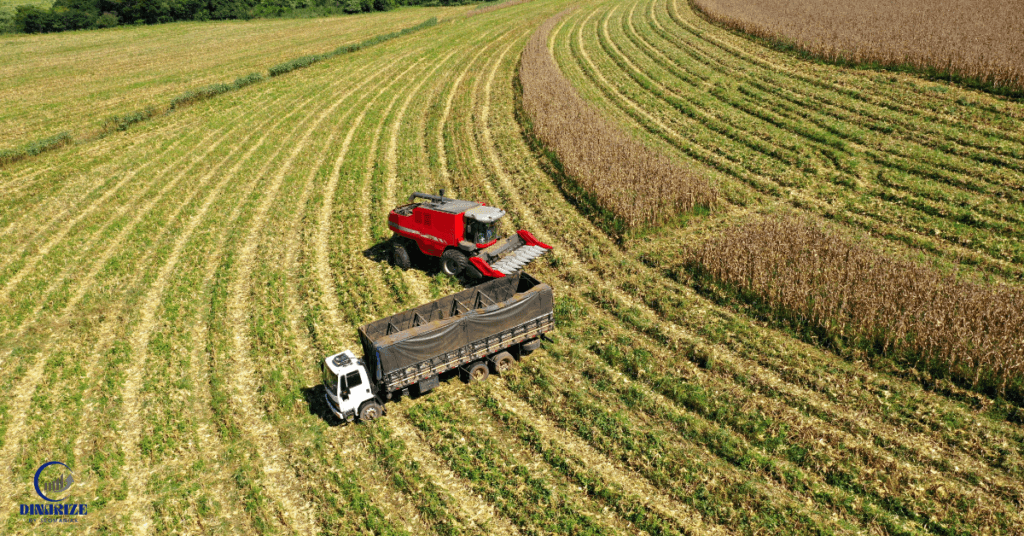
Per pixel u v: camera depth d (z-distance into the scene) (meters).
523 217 28.61
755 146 33.12
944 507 13.22
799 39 46.50
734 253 21.92
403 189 33.19
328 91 55.72
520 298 18.59
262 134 45.41
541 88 45.34
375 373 17.22
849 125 33.22
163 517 15.05
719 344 19.12
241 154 41.59
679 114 39.56
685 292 22.00
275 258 27.36
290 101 53.53
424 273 24.97
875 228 24.50
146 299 25.16
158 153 43.00
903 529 12.80
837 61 42.22
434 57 65.94
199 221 32.31
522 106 43.84
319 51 74.94
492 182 33.34
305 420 17.69
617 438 15.81
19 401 19.69
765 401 16.48
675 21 66.00
